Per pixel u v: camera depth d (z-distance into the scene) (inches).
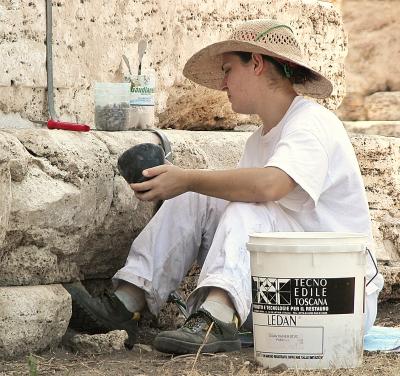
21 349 309.3
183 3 430.6
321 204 330.0
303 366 291.0
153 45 417.4
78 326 339.9
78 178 326.3
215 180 317.7
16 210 307.9
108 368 300.7
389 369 295.4
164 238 340.8
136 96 375.9
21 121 355.6
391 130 642.8
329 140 324.5
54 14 369.4
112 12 396.2
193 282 392.5
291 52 331.9
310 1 494.6
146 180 319.9
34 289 316.5
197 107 448.8
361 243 291.6
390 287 457.4
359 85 705.0
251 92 335.0
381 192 475.8
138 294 339.3
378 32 706.2
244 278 308.2
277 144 323.9
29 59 357.1
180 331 307.1
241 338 334.6
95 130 357.7
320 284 288.8
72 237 329.7
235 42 329.7
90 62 387.5
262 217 316.2
